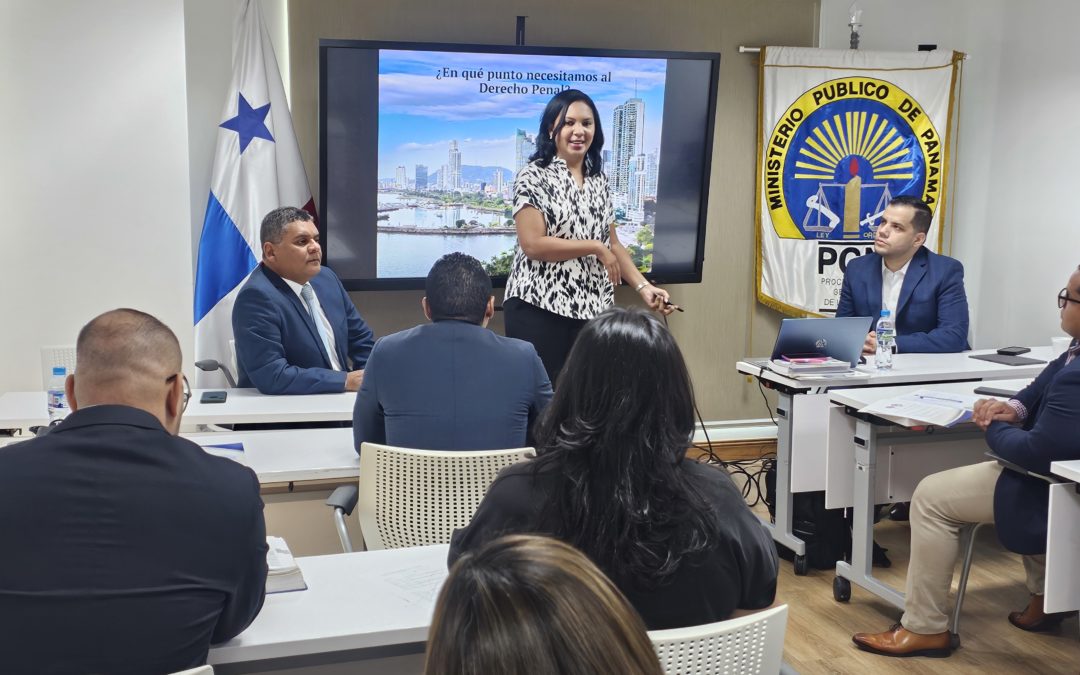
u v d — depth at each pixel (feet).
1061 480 8.65
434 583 5.72
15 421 9.55
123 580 4.25
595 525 4.37
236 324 10.80
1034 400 9.47
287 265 11.07
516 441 7.95
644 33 16.84
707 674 4.30
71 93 12.97
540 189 13.10
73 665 4.22
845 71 17.39
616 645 1.81
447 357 7.80
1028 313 17.29
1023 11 17.12
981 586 11.65
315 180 15.67
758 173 17.47
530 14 16.24
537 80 15.81
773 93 17.26
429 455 7.14
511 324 13.47
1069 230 16.39
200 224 14.97
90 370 4.67
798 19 17.62
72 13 12.87
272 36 15.31
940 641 9.86
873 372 12.06
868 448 10.73
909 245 13.97
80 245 13.20
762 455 17.88
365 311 16.44
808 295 17.83
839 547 12.32
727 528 4.53
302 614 5.27
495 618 1.78
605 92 16.11
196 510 4.43
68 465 4.33
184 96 13.26
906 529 13.82
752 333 18.11
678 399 4.50
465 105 15.60
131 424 4.54
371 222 15.55
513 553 1.92
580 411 4.50
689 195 16.83
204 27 14.64
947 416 9.88
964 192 18.57
